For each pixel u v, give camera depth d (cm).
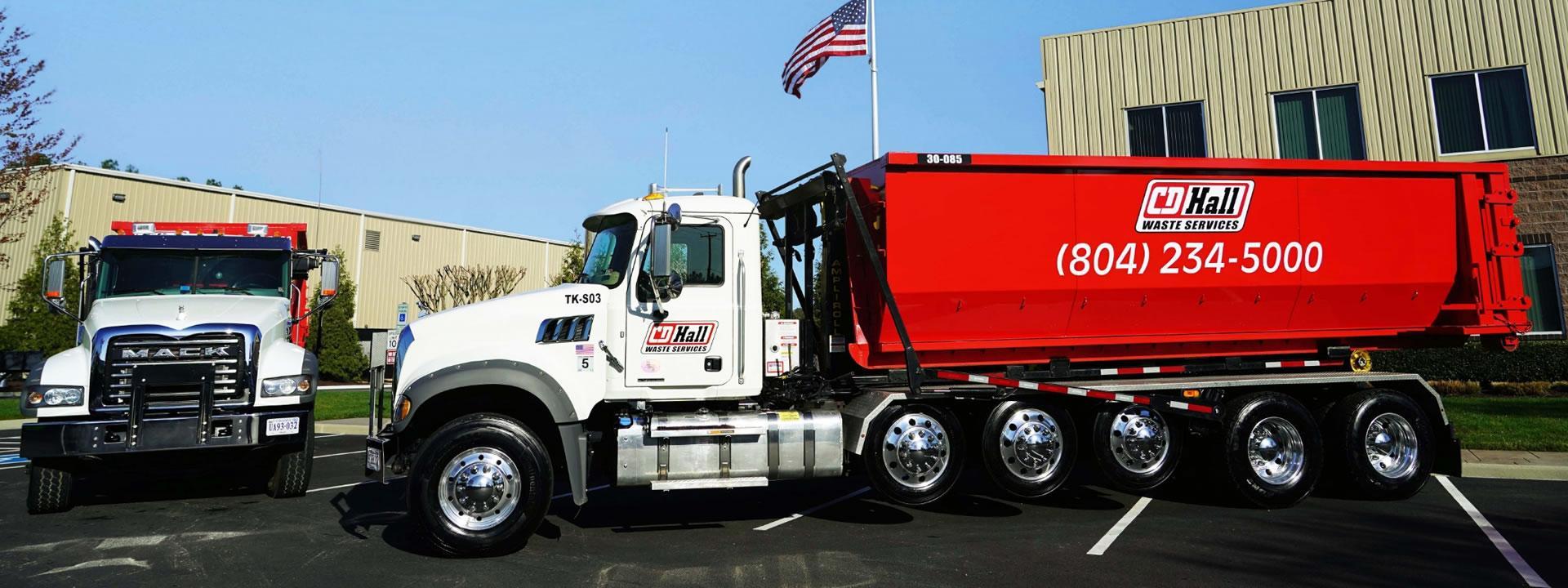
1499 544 613
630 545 632
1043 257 730
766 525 701
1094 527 684
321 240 3544
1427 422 796
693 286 674
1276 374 809
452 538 583
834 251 754
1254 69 1734
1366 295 812
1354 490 784
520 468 600
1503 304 833
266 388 820
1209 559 576
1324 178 792
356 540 657
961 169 713
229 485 941
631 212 681
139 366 773
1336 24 1688
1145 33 1816
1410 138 1627
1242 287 777
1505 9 1585
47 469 756
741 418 661
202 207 3139
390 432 632
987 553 597
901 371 742
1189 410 745
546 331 646
